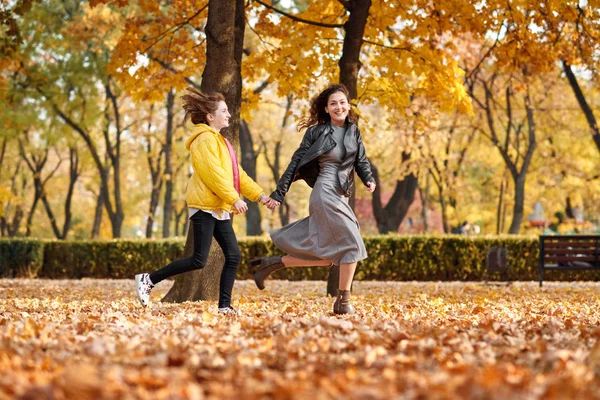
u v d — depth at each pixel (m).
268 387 3.69
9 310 8.69
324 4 14.31
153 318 7.16
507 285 17.38
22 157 44.12
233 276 8.08
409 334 5.81
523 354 4.93
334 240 7.74
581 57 16.58
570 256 16.20
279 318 7.25
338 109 7.98
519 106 32.50
